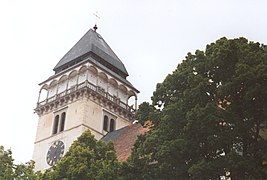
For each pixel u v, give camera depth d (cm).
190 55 3538
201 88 3108
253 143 2886
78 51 7519
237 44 3228
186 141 3014
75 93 6669
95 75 6988
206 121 2917
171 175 3109
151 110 3600
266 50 3328
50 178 3731
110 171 3631
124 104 7125
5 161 4131
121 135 6156
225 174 2872
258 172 2830
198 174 2844
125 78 7694
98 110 6694
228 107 3022
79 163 3728
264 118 3002
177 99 3331
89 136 4153
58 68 7569
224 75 3170
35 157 6762
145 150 3281
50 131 6819
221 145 2906
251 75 2955
